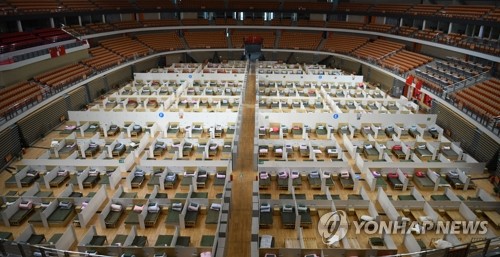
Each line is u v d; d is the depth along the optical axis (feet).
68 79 133.90
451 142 104.17
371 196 82.02
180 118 117.19
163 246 62.64
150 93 150.61
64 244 64.23
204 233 70.28
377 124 119.75
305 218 71.77
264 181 84.99
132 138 110.22
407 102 138.21
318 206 75.77
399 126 119.55
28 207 74.64
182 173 89.10
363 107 136.87
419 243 65.41
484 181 89.71
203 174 87.35
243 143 105.40
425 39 157.89
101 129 114.21
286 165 88.94
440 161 96.84
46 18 152.56
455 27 158.71
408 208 75.56
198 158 99.76
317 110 128.88
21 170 86.33
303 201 75.20
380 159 97.60
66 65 146.41
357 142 104.47
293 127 116.78
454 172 89.71
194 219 71.72
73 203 75.41
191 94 150.41
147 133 108.17
